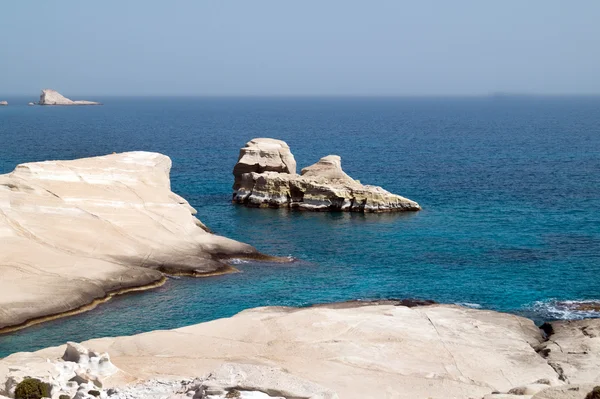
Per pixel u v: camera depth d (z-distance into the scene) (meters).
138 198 78.88
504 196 109.44
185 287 65.25
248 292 64.31
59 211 72.19
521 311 59.34
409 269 71.19
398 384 42.19
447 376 43.97
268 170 106.56
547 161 155.00
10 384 37.44
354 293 64.12
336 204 99.69
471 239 82.44
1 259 62.84
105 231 72.25
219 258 73.50
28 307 56.25
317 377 42.69
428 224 90.62
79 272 63.41
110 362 42.03
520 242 80.81
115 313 58.41
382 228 88.50
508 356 47.53
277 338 49.72
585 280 67.06
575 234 84.31
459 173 136.50
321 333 50.66
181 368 43.28
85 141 196.38
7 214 68.81
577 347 48.88
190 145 191.50
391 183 124.31
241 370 35.44
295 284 66.62
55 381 37.91
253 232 87.00
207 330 51.03
